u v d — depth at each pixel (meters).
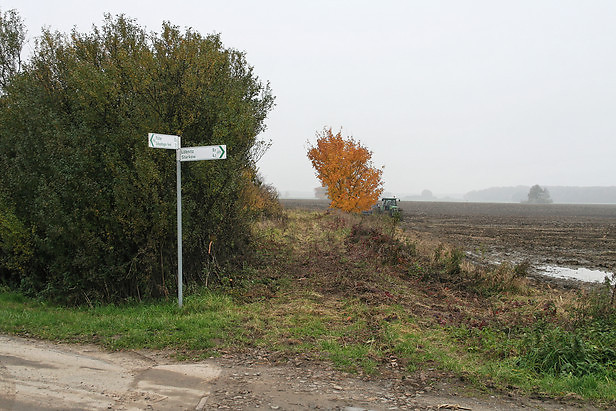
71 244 9.38
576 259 20.27
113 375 5.41
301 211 36.97
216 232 10.67
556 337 6.70
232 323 7.79
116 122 9.35
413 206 105.75
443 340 7.44
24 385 5.00
